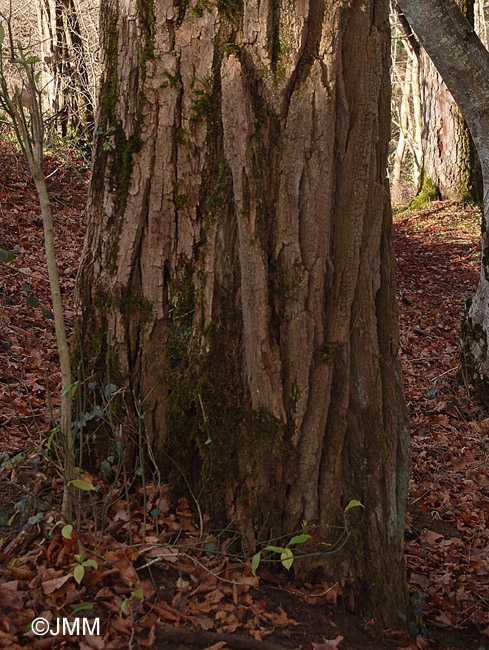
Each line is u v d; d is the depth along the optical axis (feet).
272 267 8.90
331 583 9.02
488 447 19.06
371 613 9.18
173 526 8.88
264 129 8.76
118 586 7.77
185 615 7.66
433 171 49.49
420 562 12.44
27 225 25.39
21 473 9.03
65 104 32.76
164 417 9.44
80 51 36.60
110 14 9.32
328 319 9.11
